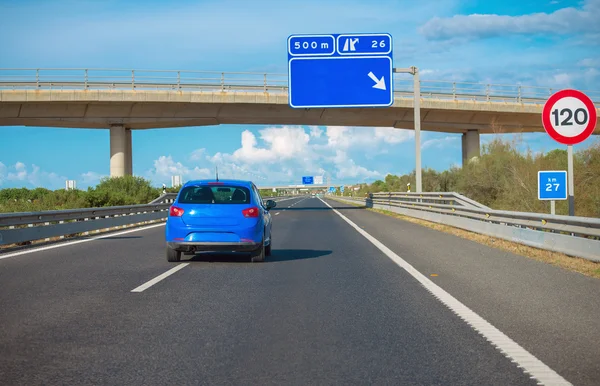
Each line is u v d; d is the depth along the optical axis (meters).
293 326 6.14
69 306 7.09
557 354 5.02
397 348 5.27
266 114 42.66
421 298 7.69
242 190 11.55
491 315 6.61
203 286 8.68
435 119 45.78
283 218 29.39
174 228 11.13
